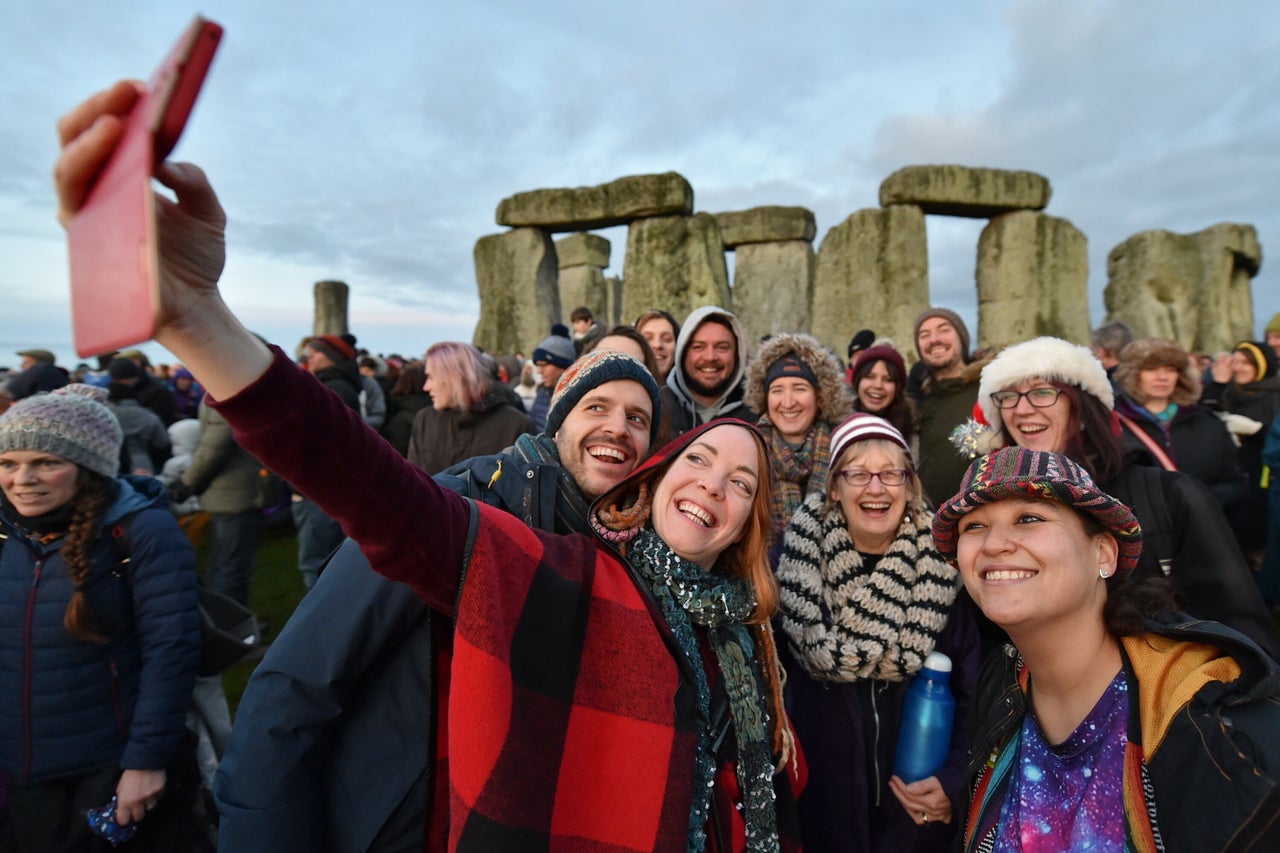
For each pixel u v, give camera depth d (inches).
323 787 42.7
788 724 53.4
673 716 38.2
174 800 70.2
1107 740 38.2
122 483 69.7
